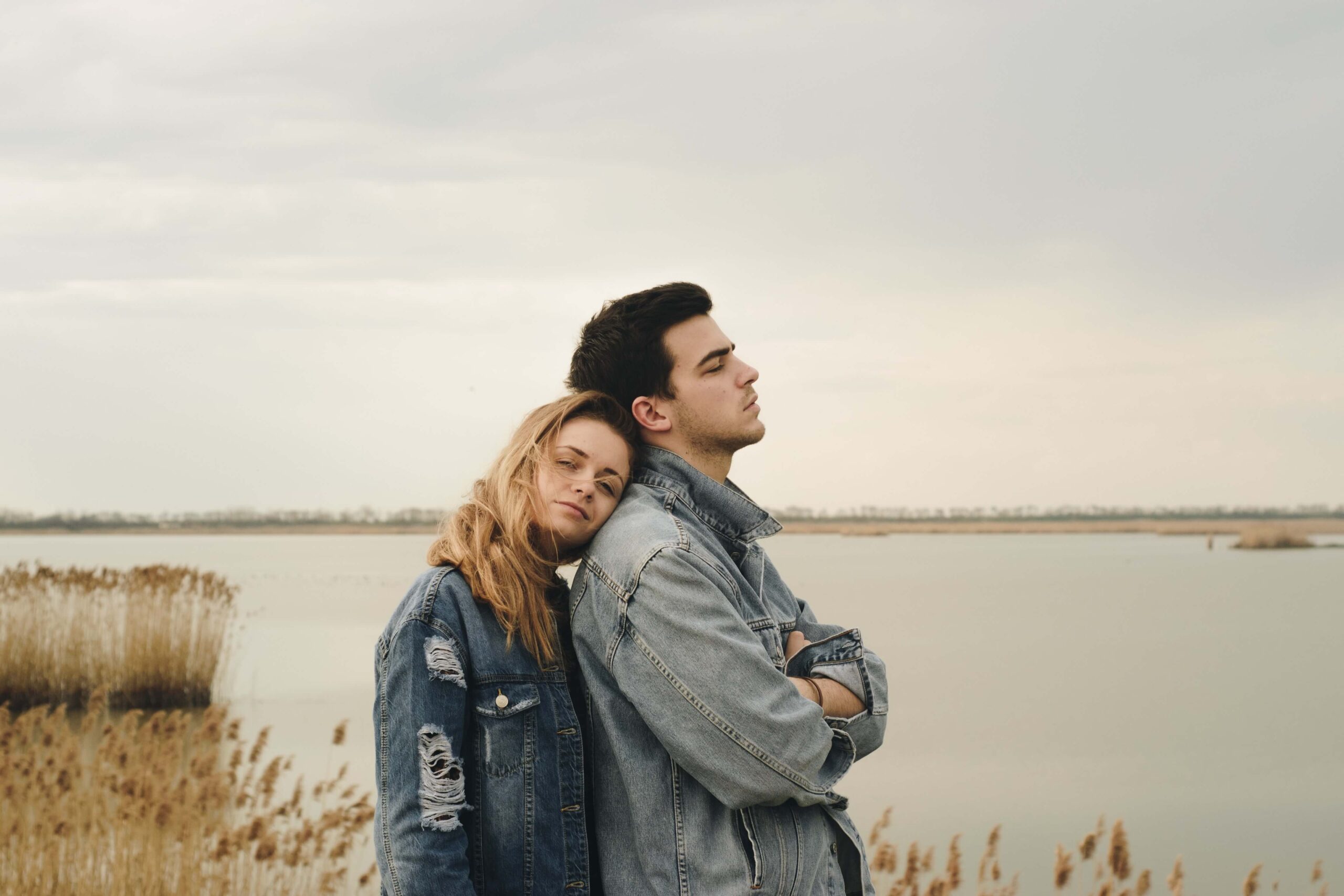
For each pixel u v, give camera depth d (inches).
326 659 650.8
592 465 88.0
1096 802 335.9
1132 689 572.1
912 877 196.4
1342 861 269.9
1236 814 321.4
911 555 2960.1
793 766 79.6
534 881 79.5
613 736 84.7
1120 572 1838.1
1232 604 1144.2
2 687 454.0
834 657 90.9
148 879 201.0
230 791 238.2
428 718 76.9
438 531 90.3
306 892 215.2
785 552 3272.6
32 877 199.2
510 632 82.0
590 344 98.3
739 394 94.7
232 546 4375.0
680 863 82.0
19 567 477.4
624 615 83.3
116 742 249.3
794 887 82.5
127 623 478.9
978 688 574.2
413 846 74.5
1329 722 473.7
